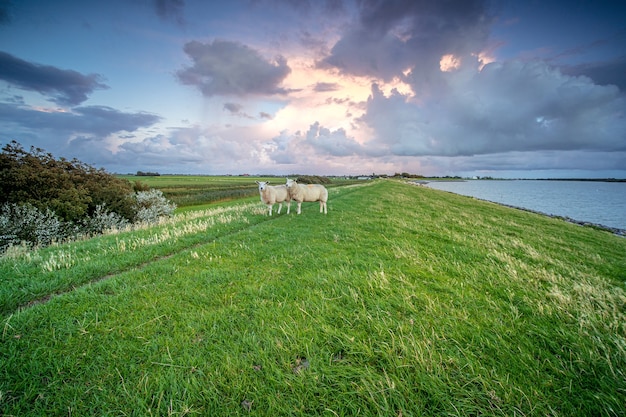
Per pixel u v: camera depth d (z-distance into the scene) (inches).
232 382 95.1
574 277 209.3
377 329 123.3
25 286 183.5
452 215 594.6
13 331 125.5
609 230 806.5
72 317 139.2
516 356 106.0
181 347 115.6
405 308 143.2
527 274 206.2
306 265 220.5
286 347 113.0
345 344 114.0
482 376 96.6
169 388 94.4
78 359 108.6
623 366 98.3
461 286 177.0
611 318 135.2
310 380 96.0
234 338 121.3
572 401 86.7
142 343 118.3
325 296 161.6
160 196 685.3
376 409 85.1
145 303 154.7
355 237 320.5
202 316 138.7
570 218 1081.4
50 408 88.0
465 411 83.9
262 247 277.0
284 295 165.9
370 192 1264.8
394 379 94.7
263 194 517.7
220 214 568.1
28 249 338.3
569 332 121.3
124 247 277.3
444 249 276.4
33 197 423.2
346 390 92.9
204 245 291.4
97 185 536.1
